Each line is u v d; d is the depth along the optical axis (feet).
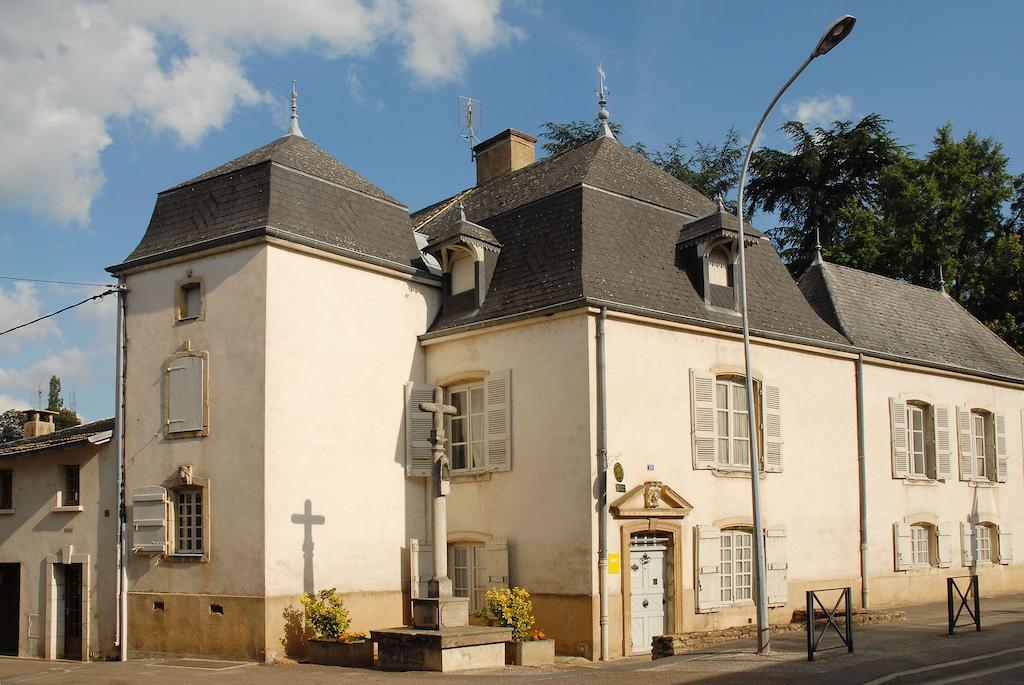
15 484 68.74
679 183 74.02
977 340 90.94
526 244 64.13
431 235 73.77
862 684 38.42
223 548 56.03
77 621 64.34
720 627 60.44
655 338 59.72
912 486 77.05
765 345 66.74
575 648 54.03
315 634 54.65
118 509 61.11
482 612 54.70
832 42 47.83
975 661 43.65
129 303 62.90
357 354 61.00
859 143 131.23
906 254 122.21
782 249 136.56
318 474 57.67
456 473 62.44
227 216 60.08
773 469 65.62
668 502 58.08
